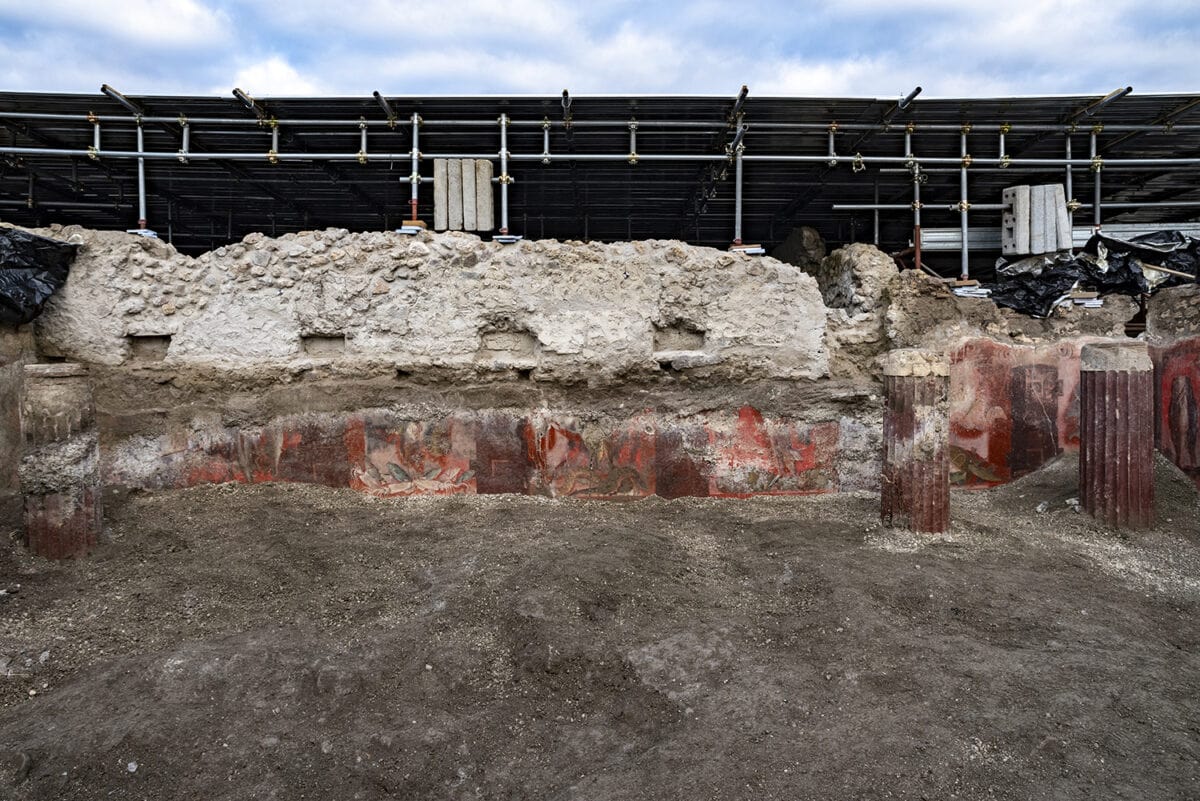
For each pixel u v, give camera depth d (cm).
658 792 251
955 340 650
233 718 296
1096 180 705
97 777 263
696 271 625
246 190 885
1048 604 389
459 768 273
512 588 395
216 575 416
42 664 329
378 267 609
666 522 547
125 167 791
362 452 606
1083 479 540
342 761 274
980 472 657
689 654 339
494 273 612
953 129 695
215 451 598
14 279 533
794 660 336
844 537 499
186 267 597
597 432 621
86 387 445
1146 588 425
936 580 411
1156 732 278
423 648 345
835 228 1020
